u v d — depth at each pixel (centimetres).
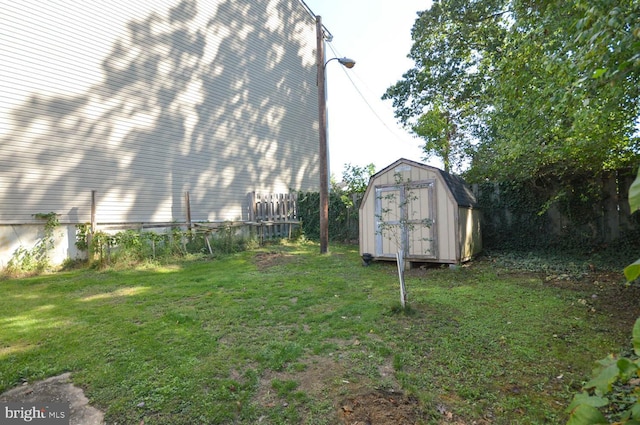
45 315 401
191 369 267
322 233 858
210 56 1106
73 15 793
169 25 994
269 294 477
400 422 203
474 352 288
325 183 865
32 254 698
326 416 210
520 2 437
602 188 692
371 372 259
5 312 414
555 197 682
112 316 395
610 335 313
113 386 247
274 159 1319
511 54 486
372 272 628
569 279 518
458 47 1080
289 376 257
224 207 1123
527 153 582
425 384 242
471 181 920
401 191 679
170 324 366
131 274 639
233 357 287
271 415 212
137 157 902
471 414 210
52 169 749
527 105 468
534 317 363
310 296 464
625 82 312
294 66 1432
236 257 823
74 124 786
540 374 252
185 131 1023
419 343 306
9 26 701
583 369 257
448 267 646
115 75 864
